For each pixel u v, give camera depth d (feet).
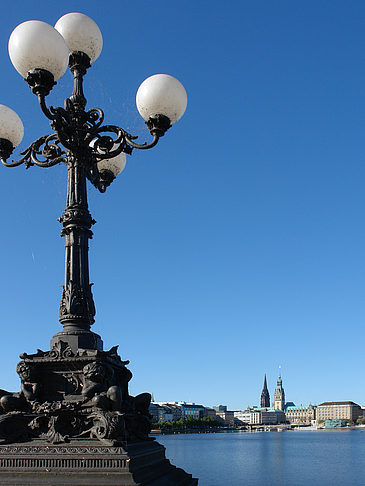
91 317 25.57
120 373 26.94
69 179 26.71
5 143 27.58
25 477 20.49
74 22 27.96
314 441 327.47
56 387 23.90
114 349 26.68
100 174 32.68
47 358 23.79
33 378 23.66
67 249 25.98
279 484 84.69
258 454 177.06
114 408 22.33
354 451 195.42
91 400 22.57
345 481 89.10
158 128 25.67
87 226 26.43
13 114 27.58
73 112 24.86
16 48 22.48
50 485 20.01
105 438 21.45
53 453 21.03
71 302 24.99
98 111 25.61
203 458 153.99
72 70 28.48
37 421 22.48
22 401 23.44
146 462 23.09
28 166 27.25
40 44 22.24
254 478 94.12
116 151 25.44
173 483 24.02
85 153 26.00
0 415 22.81
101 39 29.14
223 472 106.42
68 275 25.59
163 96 25.30
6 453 21.21
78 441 21.72
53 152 26.73
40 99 22.68
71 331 24.68
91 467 20.56
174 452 193.36
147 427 27.35
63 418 22.48
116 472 20.26
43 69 22.66
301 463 131.95
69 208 26.18
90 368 23.03
